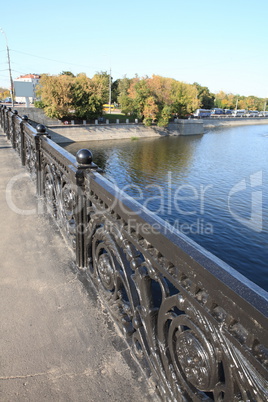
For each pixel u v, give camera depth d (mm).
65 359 1689
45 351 1739
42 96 44688
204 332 995
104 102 49219
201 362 1017
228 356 877
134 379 1574
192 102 64188
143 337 1595
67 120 49562
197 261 969
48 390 1504
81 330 1904
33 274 2502
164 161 40375
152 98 52781
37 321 1971
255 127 91500
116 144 48406
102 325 1948
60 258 2754
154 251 1278
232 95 118125
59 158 2859
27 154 5461
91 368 1639
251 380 798
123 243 1574
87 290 2301
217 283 882
